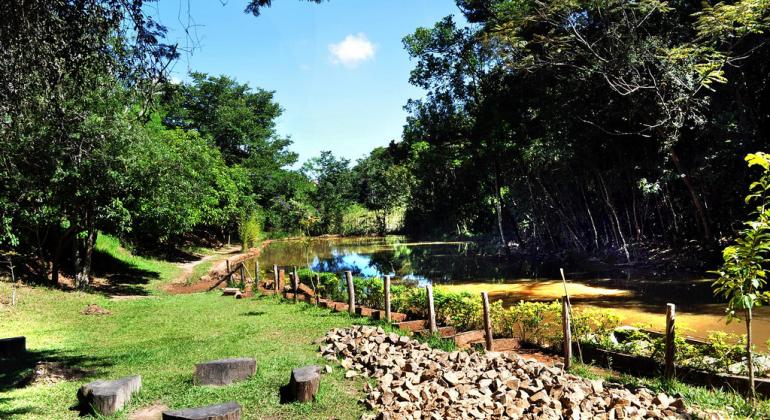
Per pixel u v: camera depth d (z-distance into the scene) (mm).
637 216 26781
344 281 15930
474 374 6184
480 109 31016
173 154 19875
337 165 86500
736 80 20500
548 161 28781
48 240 20094
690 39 21109
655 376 6797
